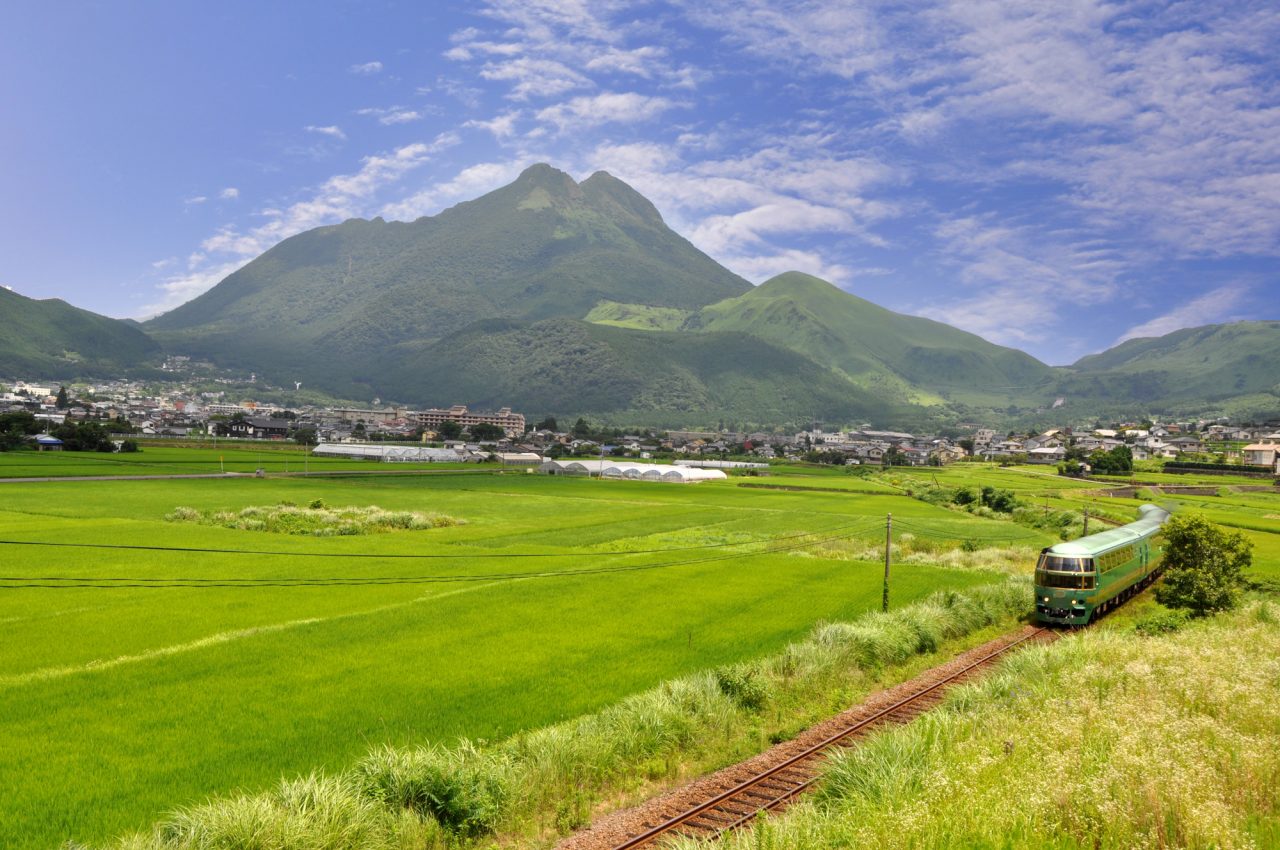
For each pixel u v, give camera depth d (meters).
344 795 17.05
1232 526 88.12
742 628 38.06
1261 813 14.77
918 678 30.52
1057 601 41.06
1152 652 28.22
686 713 24.05
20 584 45.81
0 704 25.50
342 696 26.64
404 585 48.25
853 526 88.25
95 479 113.19
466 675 29.30
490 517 91.06
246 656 31.53
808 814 15.98
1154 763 16.06
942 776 16.16
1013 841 13.80
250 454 182.62
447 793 17.78
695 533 80.00
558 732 21.53
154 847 15.38
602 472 186.00
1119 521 87.69
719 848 14.91
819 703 27.22
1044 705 21.95
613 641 35.00
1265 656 28.62
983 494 119.44
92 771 20.19
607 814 18.55
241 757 21.17
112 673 29.03
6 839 16.61
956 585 52.31
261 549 61.16
